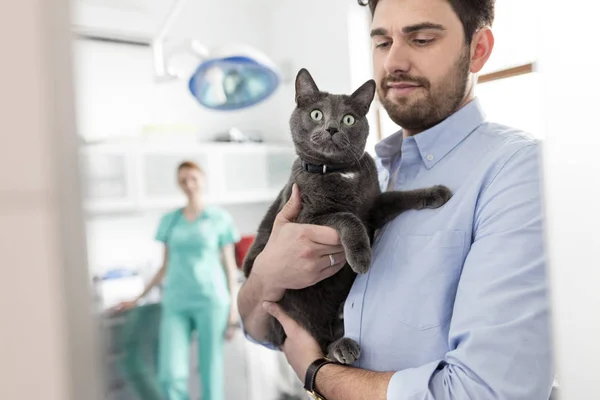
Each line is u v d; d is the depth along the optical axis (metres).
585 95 0.43
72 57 0.27
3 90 0.26
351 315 0.93
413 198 0.93
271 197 1.43
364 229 0.93
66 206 0.27
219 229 1.29
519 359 0.65
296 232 0.94
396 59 0.94
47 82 0.26
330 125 1.04
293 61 1.56
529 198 0.73
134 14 1.06
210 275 1.27
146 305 1.18
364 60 1.74
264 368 1.46
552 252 0.46
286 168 1.46
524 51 1.66
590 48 0.43
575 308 0.45
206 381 1.27
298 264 0.94
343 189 1.03
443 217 0.86
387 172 1.19
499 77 1.71
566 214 0.45
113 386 1.09
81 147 0.28
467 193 0.84
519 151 0.80
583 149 0.44
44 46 0.26
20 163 0.26
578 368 0.45
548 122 0.46
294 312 1.05
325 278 1.02
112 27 1.04
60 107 0.27
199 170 1.26
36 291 0.27
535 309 0.67
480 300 0.70
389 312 0.85
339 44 1.70
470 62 0.98
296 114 1.12
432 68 0.94
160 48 1.10
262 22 1.45
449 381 0.69
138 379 1.12
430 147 0.99
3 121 0.26
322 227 0.93
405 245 0.88
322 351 0.97
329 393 0.84
